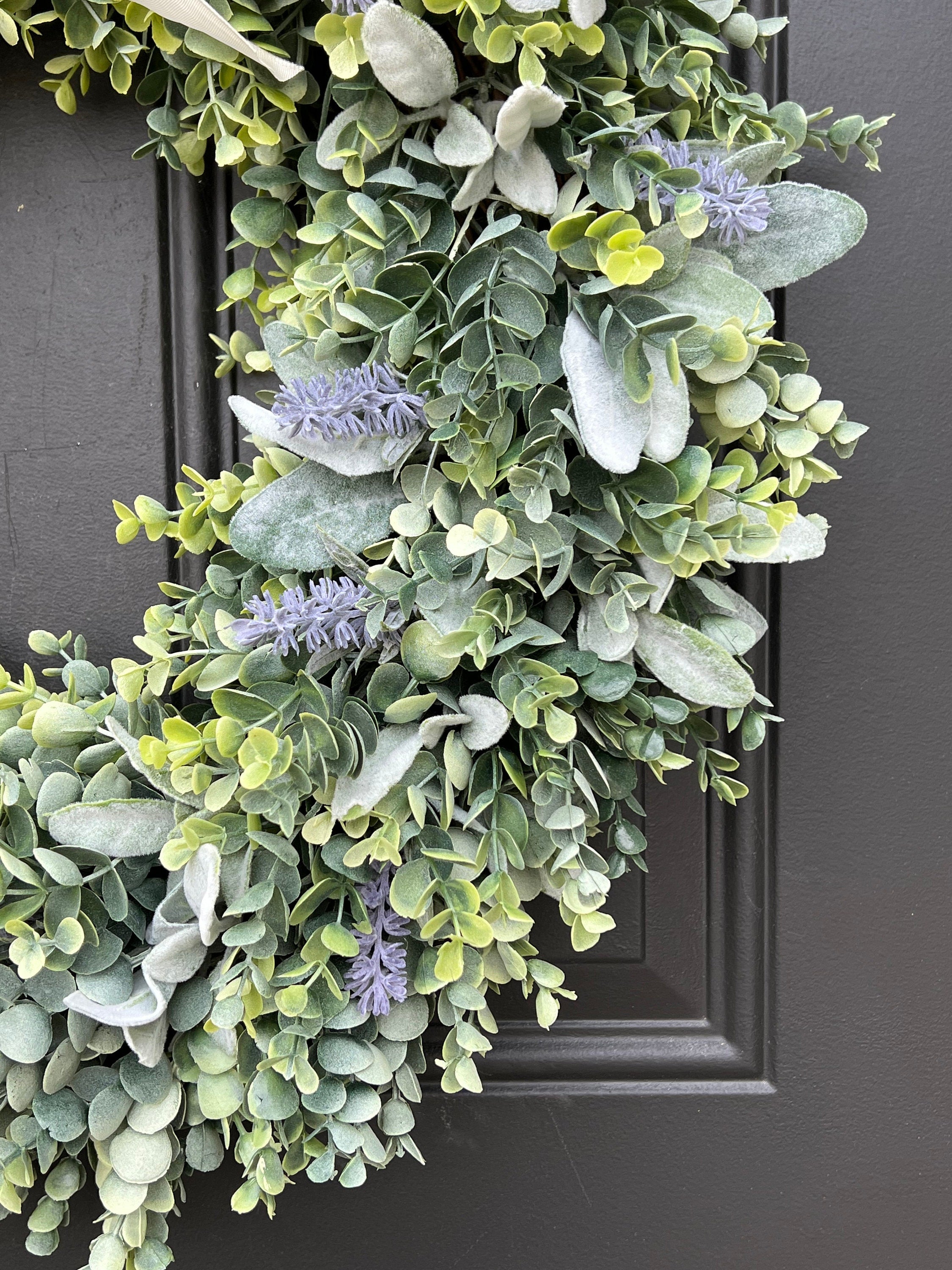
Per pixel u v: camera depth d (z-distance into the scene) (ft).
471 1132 2.43
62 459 2.27
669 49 1.72
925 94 2.29
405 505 1.72
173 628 1.85
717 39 1.82
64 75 2.19
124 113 2.22
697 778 2.42
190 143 1.97
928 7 2.28
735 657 1.90
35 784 1.76
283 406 1.60
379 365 1.65
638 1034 2.46
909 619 2.40
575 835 1.70
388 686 1.73
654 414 1.62
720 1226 2.47
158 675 1.77
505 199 1.72
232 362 2.17
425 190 1.66
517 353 1.65
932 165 2.31
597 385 1.61
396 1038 1.84
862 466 2.37
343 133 1.69
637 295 1.62
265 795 1.65
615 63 1.68
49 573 2.29
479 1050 1.73
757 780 2.42
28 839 1.73
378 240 1.69
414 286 1.68
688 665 1.71
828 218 1.69
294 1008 1.62
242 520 1.68
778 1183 2.47
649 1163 2.46
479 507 1.76
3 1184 1.73
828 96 2.27
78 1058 1.77
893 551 2.39
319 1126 1.79
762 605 2.40
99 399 2.27
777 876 2.43
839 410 1.75
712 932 2.46
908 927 2.45
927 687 2.41
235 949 1.70
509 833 1.69
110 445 2.27
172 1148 1.84
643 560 1.74
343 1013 1.73
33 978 1.74
